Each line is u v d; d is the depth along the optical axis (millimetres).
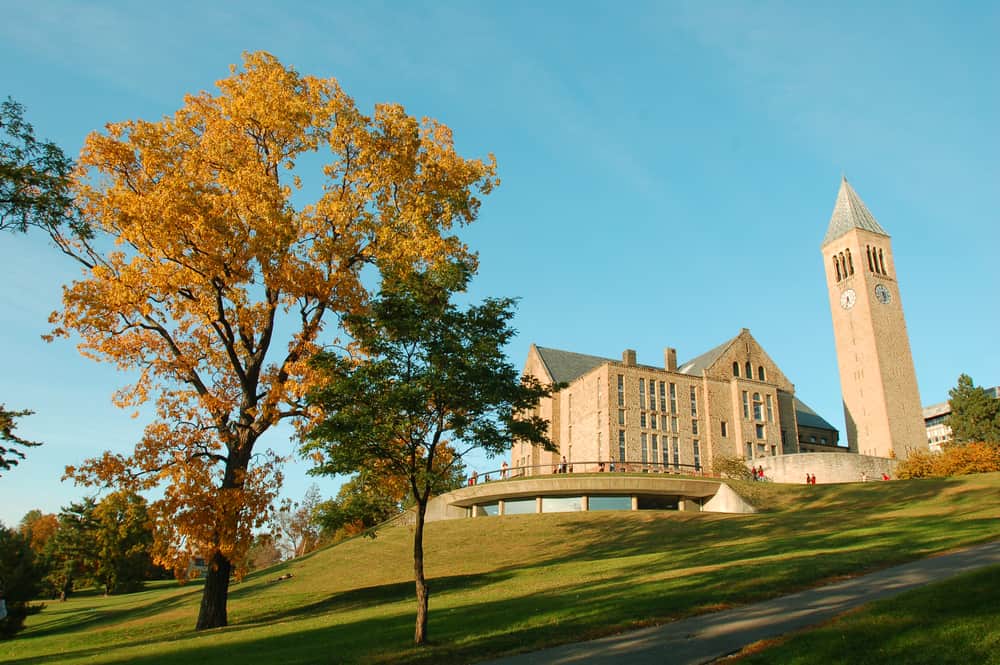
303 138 27219
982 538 23453
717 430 75750
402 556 44469
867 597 15727
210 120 27406
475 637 16062
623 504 57125
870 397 88812
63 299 24656
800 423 91000
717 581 19828
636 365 76312
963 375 81562
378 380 18609
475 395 18766
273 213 24594
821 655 11258
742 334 82375
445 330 18656
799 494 53531
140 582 81938
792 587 18250
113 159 25797
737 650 12391
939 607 12836
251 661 15625
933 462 59688
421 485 18203
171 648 19500
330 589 36594
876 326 90438
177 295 26703
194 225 23719
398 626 19266
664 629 14812
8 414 28078
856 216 96750
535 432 19781
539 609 18625
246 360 28047
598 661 12578
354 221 27484
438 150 29766
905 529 30234
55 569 79500
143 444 24641
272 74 26875
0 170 15609
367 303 26672
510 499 60656
